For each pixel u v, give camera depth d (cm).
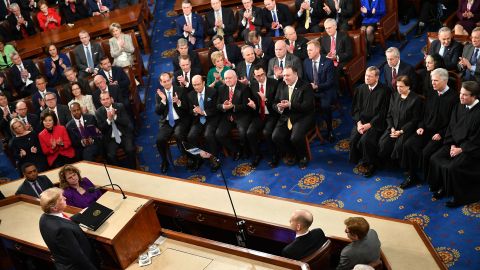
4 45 1096
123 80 941
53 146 822
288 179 758
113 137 827
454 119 652
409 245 511
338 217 552
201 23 1040
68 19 1234
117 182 677
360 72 891
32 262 640
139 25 1131
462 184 641
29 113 898
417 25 1008
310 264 477
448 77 714
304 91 760
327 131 838
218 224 588
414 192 686
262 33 1002
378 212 668
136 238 489
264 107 795
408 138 688
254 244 593
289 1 1022
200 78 809
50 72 1045
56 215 480
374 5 959
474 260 574
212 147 817
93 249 482
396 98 704
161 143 825
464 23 906
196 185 642
